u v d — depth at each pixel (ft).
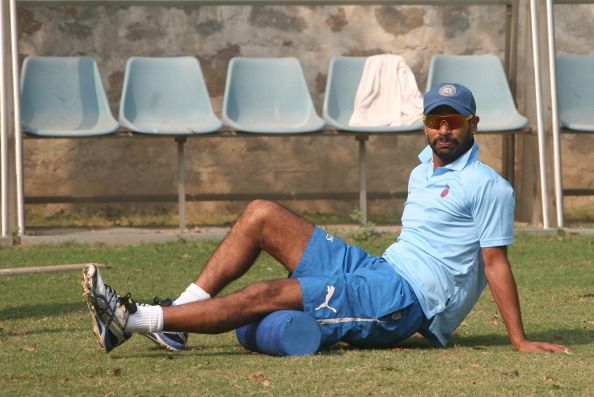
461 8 114.11
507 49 110.73
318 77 114.01
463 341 51.55
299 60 113.60
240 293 45.65
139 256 86.43
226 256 47.65
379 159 114.52
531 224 102.94
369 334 46.85
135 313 44.65
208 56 112.98
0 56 93.71
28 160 110.52
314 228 48.14
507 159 111.24
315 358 44.93
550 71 99.14
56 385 40.06
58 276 77.00
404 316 47.09
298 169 113.80
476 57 108.99
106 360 45.42
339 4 108.06
